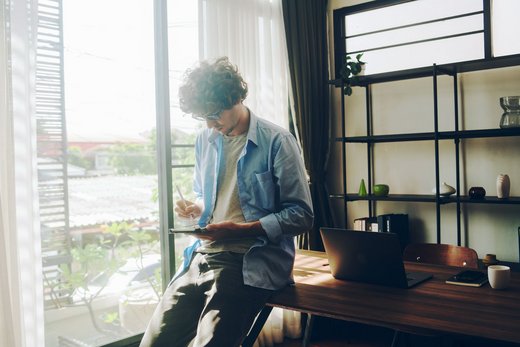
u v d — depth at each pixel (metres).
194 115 1.92
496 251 3.42
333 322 3.70
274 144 1.94
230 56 3.32
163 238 3.10
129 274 3.28
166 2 3.04
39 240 2.30
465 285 2.03
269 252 1.95
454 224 3.57
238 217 2.00
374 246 1.98
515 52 3.30
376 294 1.93
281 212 1.91
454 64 3.21
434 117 3.47
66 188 2.85
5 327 2.08
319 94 3.90
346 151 4.05
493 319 1.59
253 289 1.88
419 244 2.74
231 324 1.79
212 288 1.87
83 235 3.01
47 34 2.69
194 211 2.17
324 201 3.88
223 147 2.06
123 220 3.20
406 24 3.73
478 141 3.45
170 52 3.20
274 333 3.52
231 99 1.87
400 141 3.75
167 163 3.06
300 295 1.95
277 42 3.74
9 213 2.16
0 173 2.14
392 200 3.48
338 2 4.02
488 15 3.36
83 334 3.08
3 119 2.15
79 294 3.04
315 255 2.77
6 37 2.16
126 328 3.27
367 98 3.89
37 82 2.66
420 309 1.72
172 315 1.93
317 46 3.90
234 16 3.34
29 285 2.25
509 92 3.32
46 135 2.72
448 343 1.75
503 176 3.18
